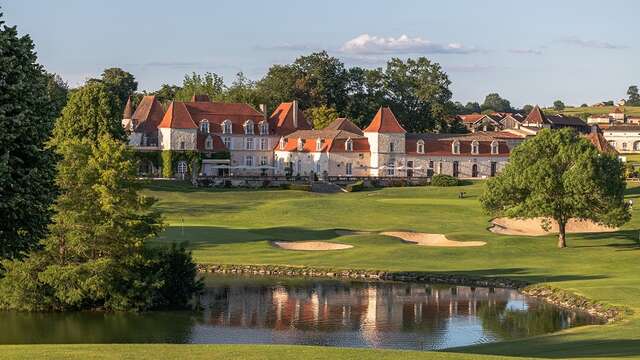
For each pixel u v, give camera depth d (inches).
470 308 2817.4
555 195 4040.4
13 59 1638.8
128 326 2546.8
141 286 2748.5
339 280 3408.0
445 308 2819.9
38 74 1749.5
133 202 2817.4
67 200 2738.7
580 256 3818.9
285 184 6560.0
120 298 2755.9
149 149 7268.7
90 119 4840.1
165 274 2824.8
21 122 1619.1
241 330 2491.4
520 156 4156.0
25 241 1744.6
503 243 4121.6
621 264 3595.0
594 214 4001.0
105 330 2493.8
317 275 3518.7
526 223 4889.3
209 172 7322.8
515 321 2600.9
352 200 5595.5
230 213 5211.6
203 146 7406.5
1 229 1708.9
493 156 7701.8
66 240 2760.8
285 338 2381.9
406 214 5167.3
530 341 2107.5
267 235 4379.9
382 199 5876.0
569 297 2842.0
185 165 7170.3
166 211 5211.6
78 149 2787.9
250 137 7780.5
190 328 2522.1
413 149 7524.6
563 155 4013.3
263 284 3289.9
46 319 2650.1
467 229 4685.0
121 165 2787.9
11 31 1667.1
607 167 3978.8
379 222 4968.0
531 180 4005.9
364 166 7445.9
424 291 3149.6
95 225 2748.5
